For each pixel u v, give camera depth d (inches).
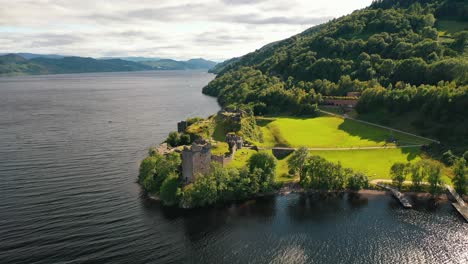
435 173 4471.0
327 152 5698.8
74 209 4047.7
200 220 3944.4
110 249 3329.2
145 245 3425.2
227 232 3713.1
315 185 4680.1
